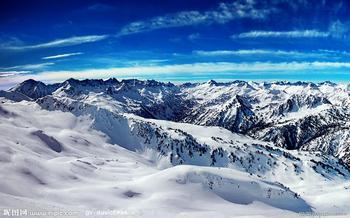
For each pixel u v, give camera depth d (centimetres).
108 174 14688
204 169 14638
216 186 13700
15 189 8788
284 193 15300
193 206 11431
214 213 10300
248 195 14050
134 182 13238
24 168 10738
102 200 9988
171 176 13512
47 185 10394
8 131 18462
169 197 11581
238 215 10962
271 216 10806
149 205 10512
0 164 10431
